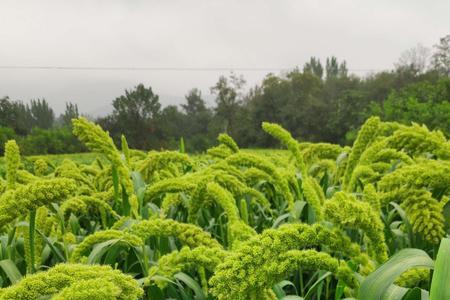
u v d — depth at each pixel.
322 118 111.19
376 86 104.94
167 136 118.88
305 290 3.47
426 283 2.44
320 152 5.35
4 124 98.69
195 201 3.02
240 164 3.40
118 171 3.19
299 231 1.39
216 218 4.24
